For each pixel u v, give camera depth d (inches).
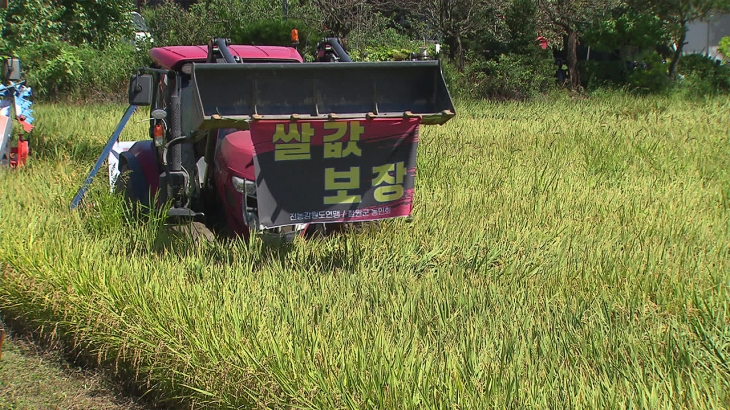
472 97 839.7
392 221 281.9
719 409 150.9
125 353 197.5
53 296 221.9
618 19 915.4
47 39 744.3
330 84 225.8
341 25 901.2
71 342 221.3
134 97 285.1
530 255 252.1
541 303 211.2
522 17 898.1
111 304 208.4
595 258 247.3
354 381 159.3
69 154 421.1
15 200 305.9
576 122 598.9
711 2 888.9
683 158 426.0
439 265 245.0
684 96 852.6
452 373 159.6
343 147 221.6
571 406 148.9
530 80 868.0
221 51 272.2
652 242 265.9
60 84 756.0
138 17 1018.1
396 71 229.1
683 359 174.1
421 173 374.0
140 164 304.7
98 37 821.2
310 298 207.9
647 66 943.0
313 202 223.6
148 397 198.5
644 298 214.2
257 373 168.1
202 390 175.9
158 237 264.8
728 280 223.1
